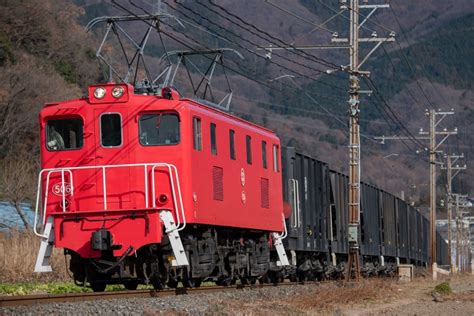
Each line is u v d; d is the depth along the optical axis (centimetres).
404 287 3794
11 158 6462
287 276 4047
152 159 2541
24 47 8275
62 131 2594
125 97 2566
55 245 2505
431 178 8356
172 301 2202
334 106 17450
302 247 4106
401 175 17288
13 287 3047
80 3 15488
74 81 8725
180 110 2553
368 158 16888
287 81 17025
